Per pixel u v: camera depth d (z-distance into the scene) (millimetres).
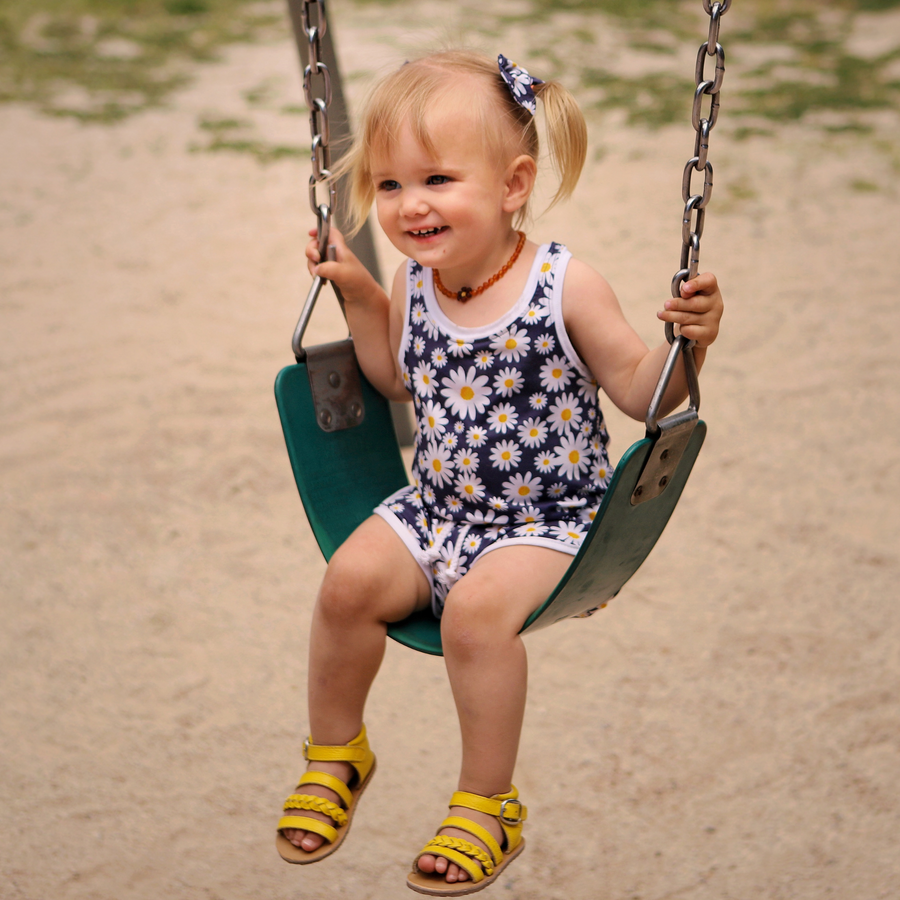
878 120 6953
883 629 2727
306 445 1687
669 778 2336
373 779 2371
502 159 1534
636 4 9992
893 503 3234
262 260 5152
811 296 4641
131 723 2529
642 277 4809
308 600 2941
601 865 2139
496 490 1637
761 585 2914
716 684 2584
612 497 1331
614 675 2639
